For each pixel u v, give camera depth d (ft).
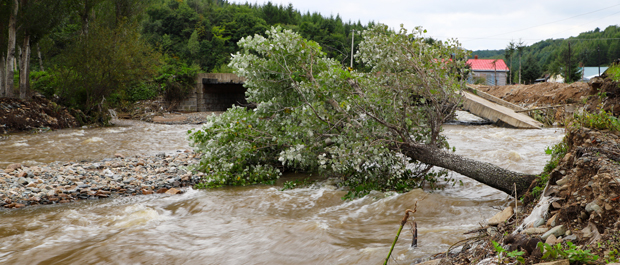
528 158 38.14
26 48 77.97
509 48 254.88
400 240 15.74
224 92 148.97
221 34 295.28
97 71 83.97
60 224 20.12
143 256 15.39
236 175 30.81
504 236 12.64
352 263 13.78
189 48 263.29
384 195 24.40
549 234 11.18
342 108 26.11
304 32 310.04
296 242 16.29
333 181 29.68
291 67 28.91
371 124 26.32
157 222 20.67
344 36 321.11
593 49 391.86
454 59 25.62
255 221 20.16
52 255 15.80
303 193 26.08
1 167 37.11
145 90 129.29
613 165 12.07
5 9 76.23
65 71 84.38
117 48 85.92
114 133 70.69
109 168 36.11
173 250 16.03
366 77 27.84
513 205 18.63
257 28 302.66
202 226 19.63
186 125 91.45
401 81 25.91
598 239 9.95
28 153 46.50
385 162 26.17
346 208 22.72
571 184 13.00
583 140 17.08
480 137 58.18
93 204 25.26
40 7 77.41
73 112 83.76
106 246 16.52
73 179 31.14
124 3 109.81
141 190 29.04
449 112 26.43
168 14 290.56
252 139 30.01
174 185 30.45
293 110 28.53
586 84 81.35
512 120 73.82
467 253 12.50
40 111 76.02
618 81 40.29
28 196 26.55
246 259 14.88
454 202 21.85
